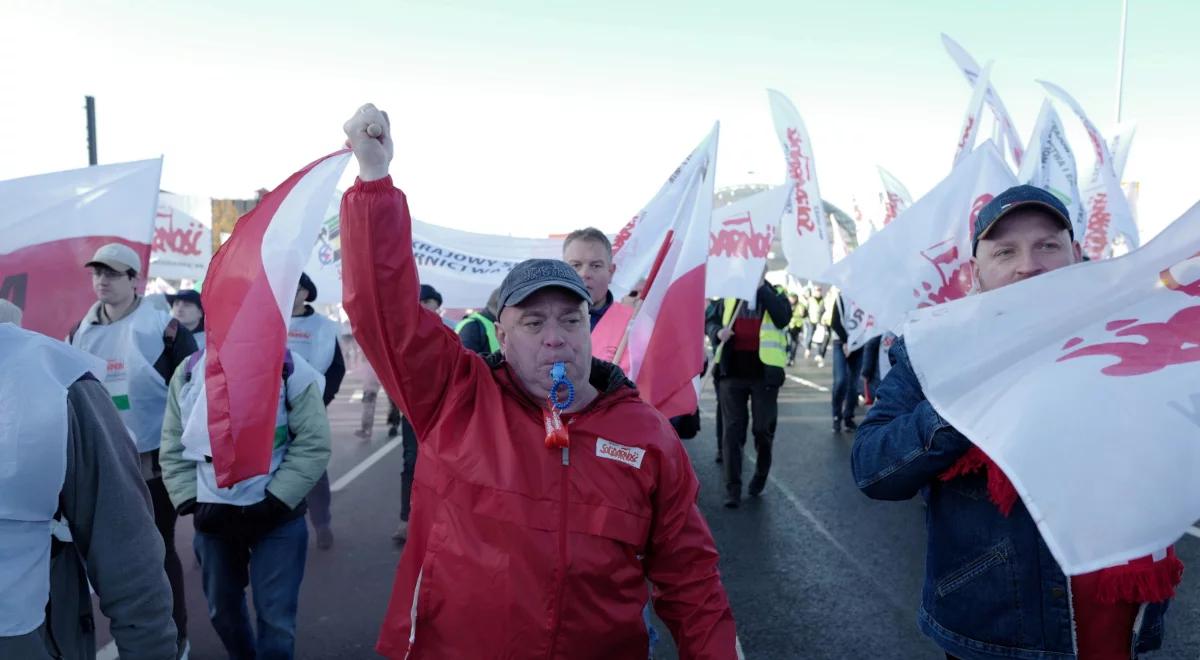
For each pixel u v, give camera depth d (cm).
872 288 427
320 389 337
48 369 174
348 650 394
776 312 646
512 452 173
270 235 236
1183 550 520
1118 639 175
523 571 167
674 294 325
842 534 572
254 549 325
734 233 575
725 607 187
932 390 161
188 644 375
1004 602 183
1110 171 614
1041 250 199
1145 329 146
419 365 179
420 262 616
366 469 795
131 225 367
